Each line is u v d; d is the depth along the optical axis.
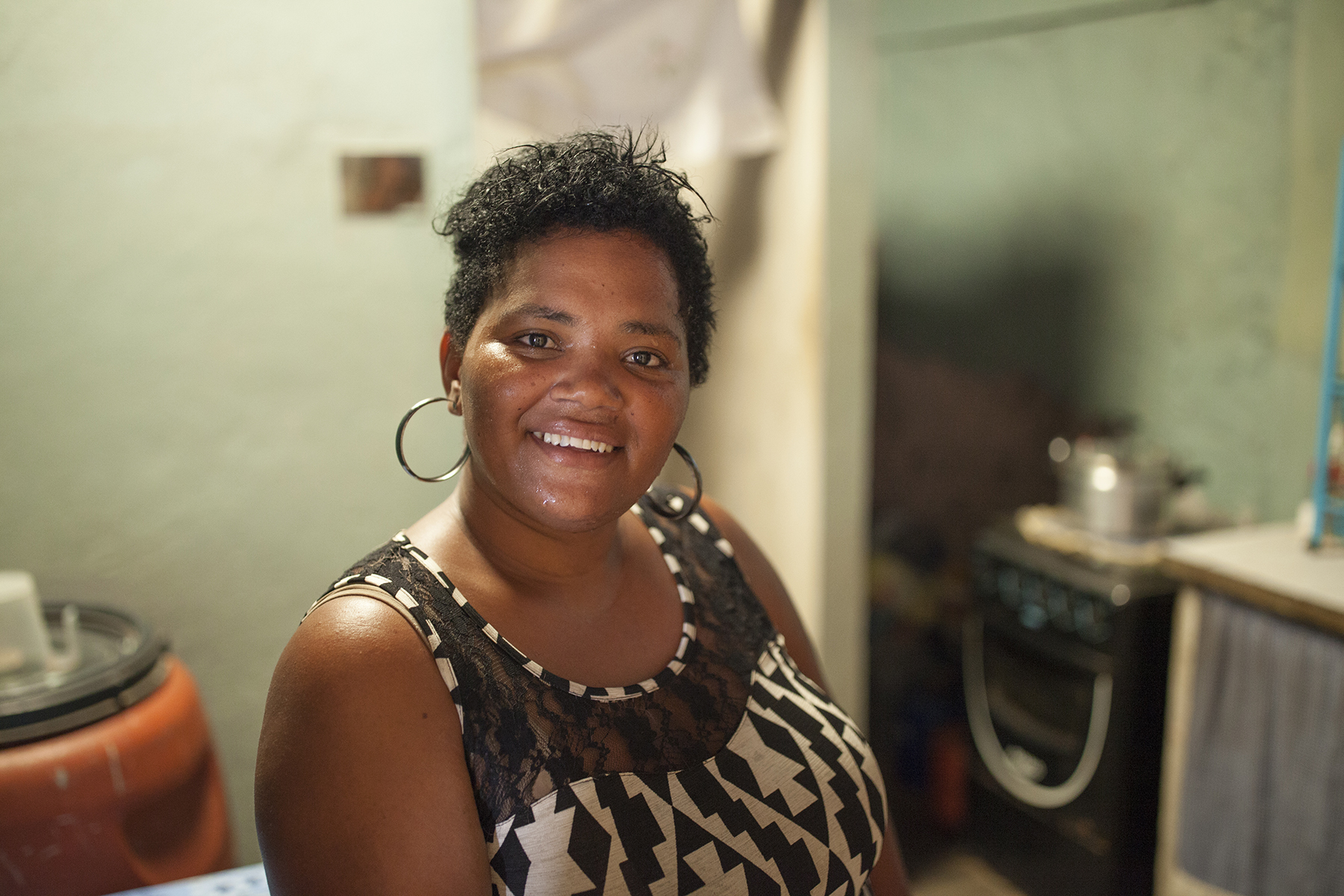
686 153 1.99
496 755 0.74
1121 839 2.25
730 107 2.00
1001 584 2.55
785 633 1.09
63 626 1.68
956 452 3.34
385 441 2.00
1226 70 2.52
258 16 1.81
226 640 1.94
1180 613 2.20
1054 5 2.88
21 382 1.76
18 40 1.69
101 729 1.45
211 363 1.87
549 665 0.80
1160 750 2.26
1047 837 2.44
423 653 0.73
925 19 3.27
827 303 2.20
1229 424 2.62
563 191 0.78
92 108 1.74
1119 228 2.84
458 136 1.95
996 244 3.19
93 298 1.78
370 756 0.69
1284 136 2.41
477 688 0.75
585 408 0.77
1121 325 2.87
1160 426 2.79
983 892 2.57
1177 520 2.69
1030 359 3.13
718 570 1.02
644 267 0.80
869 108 2.19
